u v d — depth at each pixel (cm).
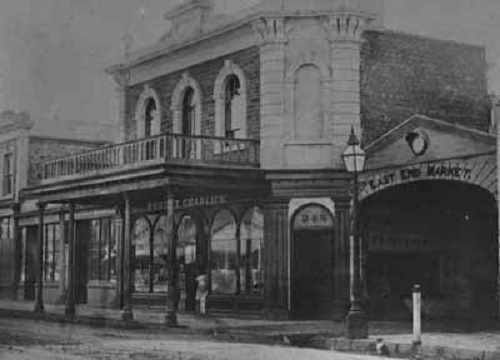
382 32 2473
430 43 2466
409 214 2375
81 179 2528
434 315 2336
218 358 1490
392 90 2477
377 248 2377
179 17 2808
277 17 2444
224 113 2645
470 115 2400
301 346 1831
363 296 2333
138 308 2858
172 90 2858
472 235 2294
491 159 1988
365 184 2323
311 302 2411
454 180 2077
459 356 1523
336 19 2417
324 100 2442
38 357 1537
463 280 2309
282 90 2462
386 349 1638
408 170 2192
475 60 2406
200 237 2686
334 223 2397
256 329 2045
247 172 2402
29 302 3388
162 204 2811
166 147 2281
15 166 3512
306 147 2441
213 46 2683
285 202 2438
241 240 2539
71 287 2611
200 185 2309
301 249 2436
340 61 2433
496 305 2228
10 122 3531
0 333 2070
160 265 2822
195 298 2681
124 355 1559
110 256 3086
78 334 2028
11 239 3606
